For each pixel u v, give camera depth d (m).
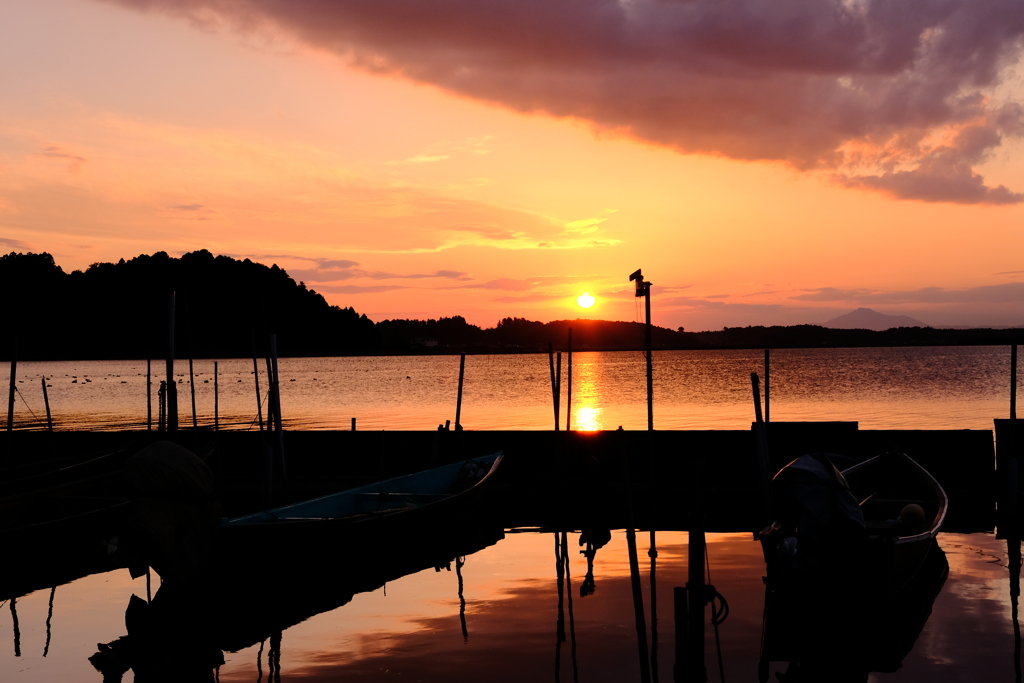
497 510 18.14
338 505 15.06
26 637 9.99
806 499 10.45
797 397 54.72
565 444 19.72
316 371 134.50
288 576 12.02
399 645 9.41
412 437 20.41
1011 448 15.45
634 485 19.25
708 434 19.20
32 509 14.03
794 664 8.62
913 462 16.28
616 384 79.69
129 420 42.69
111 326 161.88
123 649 9.55
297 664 8.95
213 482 11.62
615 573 12.56
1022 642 9.31
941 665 8.62
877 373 93.88
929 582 11.77
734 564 12.81
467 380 97.25
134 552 11.15
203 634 10.05
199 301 156.12
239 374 118.44
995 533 15.21
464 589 11.83
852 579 10.12
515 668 8.58
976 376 84.38
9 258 165.88
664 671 8.43
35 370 134.25
